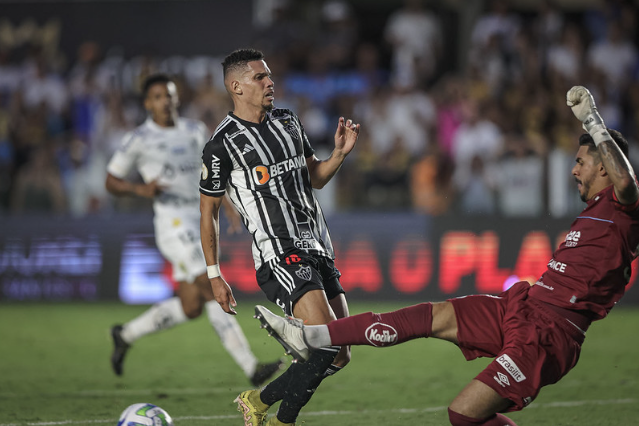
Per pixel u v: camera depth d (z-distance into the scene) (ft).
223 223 145.79
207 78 173.27
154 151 84.07
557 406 70.74
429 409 70.18
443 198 158.61
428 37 187.73
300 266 56.29
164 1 178.09
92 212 164.35
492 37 180.24
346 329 50.67
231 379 85.15
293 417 55.77
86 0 179.11
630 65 180.14
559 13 193.26
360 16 205.57
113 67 177.99
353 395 76.69
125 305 147.43
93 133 170.50
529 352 49.21
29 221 153.58
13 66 179.52
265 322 49.37
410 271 145.79
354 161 161.17
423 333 51.60
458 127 166.61
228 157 56.90
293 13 197.26
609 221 50.70
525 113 168.66
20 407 71.05
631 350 102.22
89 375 87.45
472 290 144.56
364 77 178.60
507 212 152.97
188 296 82.74
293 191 57.77
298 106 169.48
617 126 173.78
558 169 150.61
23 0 179.83
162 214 83.76
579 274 50.72
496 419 49.65
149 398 75.31
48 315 135.74
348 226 147.74
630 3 187.52
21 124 174.29
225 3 178.29
